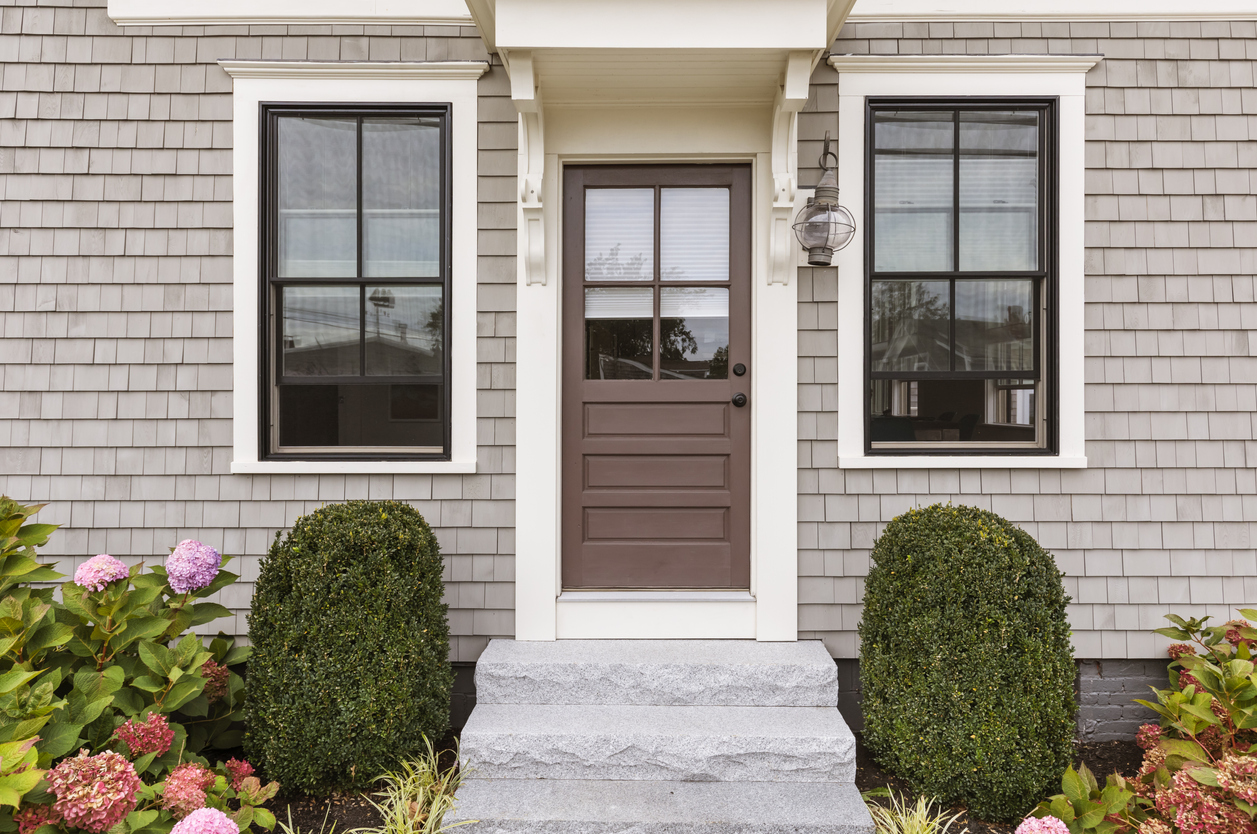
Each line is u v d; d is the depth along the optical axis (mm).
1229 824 2094
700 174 3406
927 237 3371
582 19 2809
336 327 3408
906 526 2947
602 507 3420
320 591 2680
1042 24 3314
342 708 2600
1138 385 3311
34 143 3350
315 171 3391
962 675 2623
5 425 3342
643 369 3447
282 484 3330
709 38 2812
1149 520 3295
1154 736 2865
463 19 3328
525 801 2555
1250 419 3303
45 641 2379
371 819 2529
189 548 2695
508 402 3324
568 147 3334
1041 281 3359
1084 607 3287
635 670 2986
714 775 2695
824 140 3281
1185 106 3322
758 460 3299
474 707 3070
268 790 2336
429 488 3326
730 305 3408
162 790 2131
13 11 3355
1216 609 3281
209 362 3344
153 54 3352
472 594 3311
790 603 3273
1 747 1802
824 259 3135
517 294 3318
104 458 3342
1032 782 2525
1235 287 3318
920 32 3314
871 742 2828
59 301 3350
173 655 2486
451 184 3332
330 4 3326
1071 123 3303
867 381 3299
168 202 3354
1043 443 3375
